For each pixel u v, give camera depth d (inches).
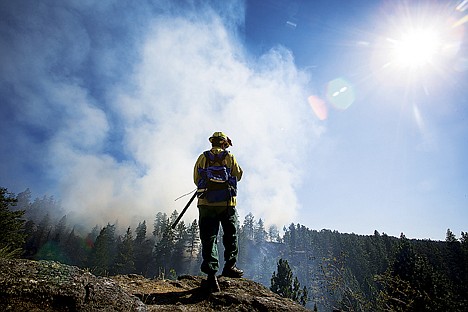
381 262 2728.8
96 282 79.4
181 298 109.0
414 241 3100.4
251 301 103.3
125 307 76.5
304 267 2026.3
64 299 68.9
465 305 577.3
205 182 129.6
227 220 135.1
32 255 2613.2
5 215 850.1
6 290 65.0
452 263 2239.2
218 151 141.6
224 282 126.3
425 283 798.5
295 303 111.3
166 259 3034.0
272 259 3565.5
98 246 2283.5
